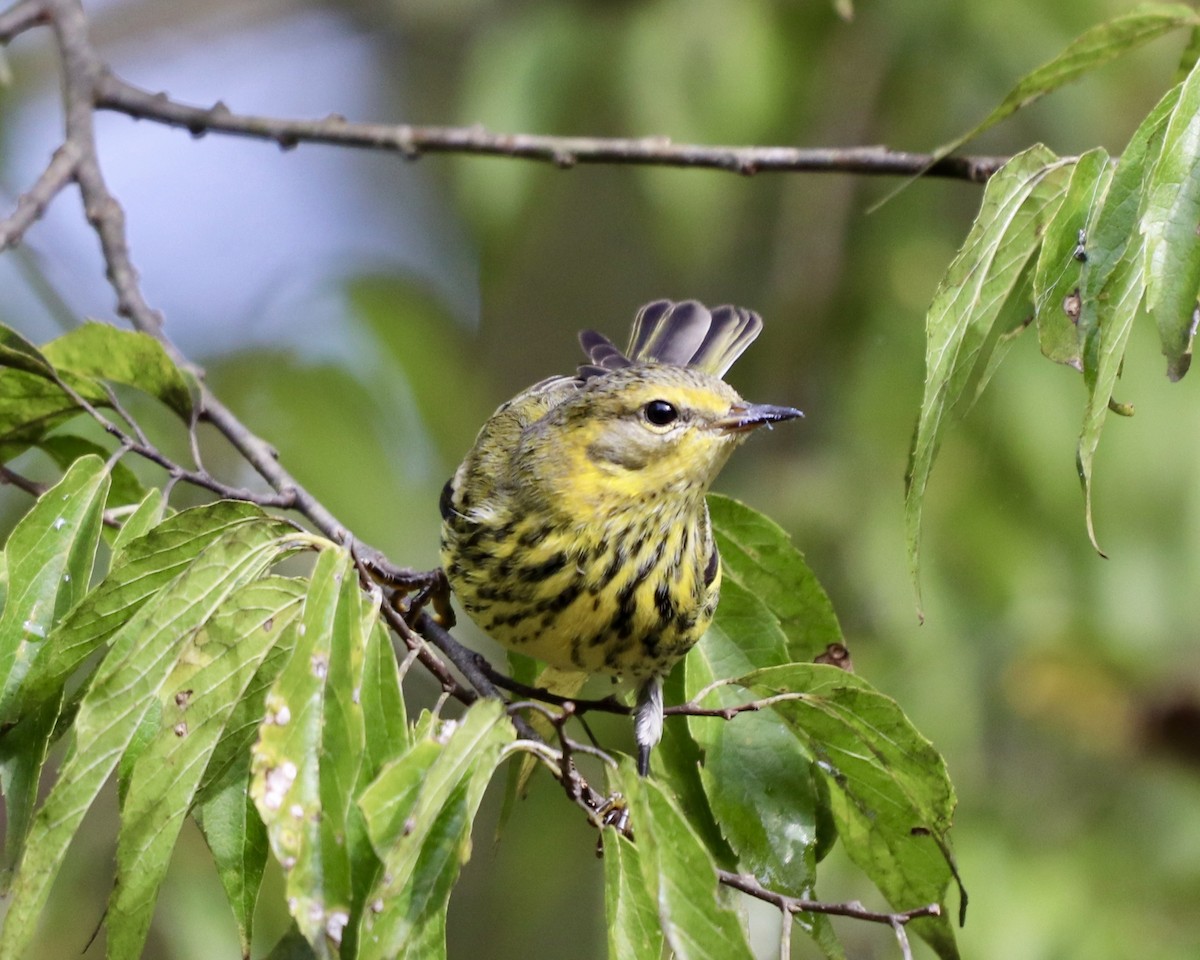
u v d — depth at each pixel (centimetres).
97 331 699
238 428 743
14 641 564
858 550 1201
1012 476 1210
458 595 763
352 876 469
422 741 482
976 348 596
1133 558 1219
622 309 1581
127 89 961
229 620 512
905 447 1230
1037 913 1104
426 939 484
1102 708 1224
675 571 727
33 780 555
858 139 1296
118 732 505
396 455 1179
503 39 1251
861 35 1280
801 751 687
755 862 673
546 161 921
